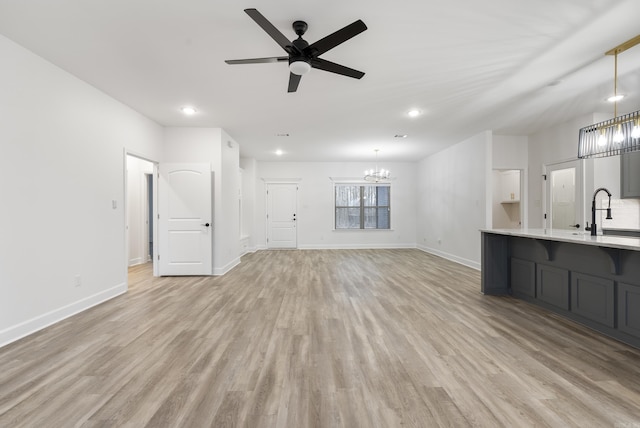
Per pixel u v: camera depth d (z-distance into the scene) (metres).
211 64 2.98
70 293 3.15
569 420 1.54
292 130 5.34
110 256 3.77
